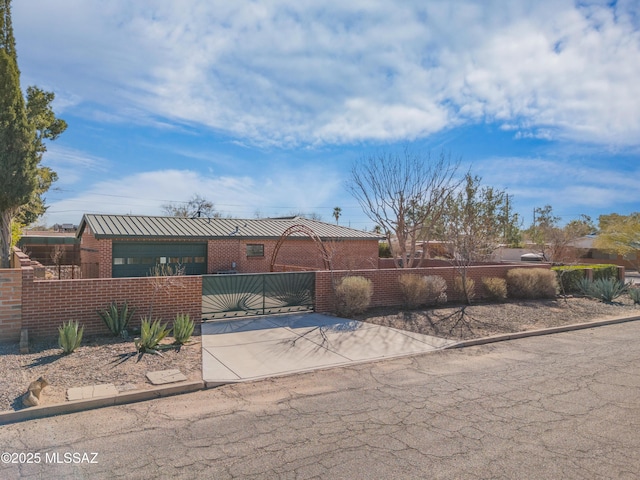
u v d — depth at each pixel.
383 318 11.99
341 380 6.96
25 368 6.80
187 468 4.06
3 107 12.02
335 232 26.11
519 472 4.01
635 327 12.19
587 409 5.63
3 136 11.98
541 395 6.20
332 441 4.66
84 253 23.25
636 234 33.38
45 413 5.33
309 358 8.19
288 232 20.78
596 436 4.80
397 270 14.09
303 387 6.59
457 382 6.86
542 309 14.13
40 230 46.12
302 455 4.34
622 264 41.12
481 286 16.30
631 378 7.05
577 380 6.95
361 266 25.89
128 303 9.77
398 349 8.98
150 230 20.30
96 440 4.67
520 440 4.69
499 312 13.33
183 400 6.00
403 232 19.66
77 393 5.86
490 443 4.61
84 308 9.23
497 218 24.78
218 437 4.76
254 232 23.05
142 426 5.06
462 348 9.34
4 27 12.82
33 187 12.80
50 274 20.88
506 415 5.42
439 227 20.61
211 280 11.23
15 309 8.53
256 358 8.05
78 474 3.95
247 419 5.29
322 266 24.47
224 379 6.80
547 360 8.31
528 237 40.44
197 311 10.83
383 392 6.35
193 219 23.80
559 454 4.36
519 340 10.24
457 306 14.09
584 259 42.53
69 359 7.37
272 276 12.27
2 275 8.41
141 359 7.56
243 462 4.19
